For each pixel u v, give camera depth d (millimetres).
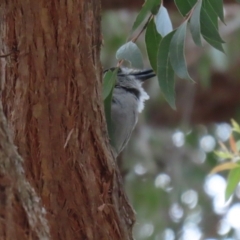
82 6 4387
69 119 4473
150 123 13859
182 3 5398
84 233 4582
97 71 4633
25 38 4352
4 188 3295
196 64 12875
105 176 4660
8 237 3312
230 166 6684
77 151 4523
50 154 4461
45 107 4418
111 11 11484
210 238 11820
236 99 13648
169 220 11891
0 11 4418
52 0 4301
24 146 4438
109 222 4668
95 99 4574
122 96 6957
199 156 12797
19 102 4434
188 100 13180
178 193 12039
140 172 12047
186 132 13031
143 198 11883
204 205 12125
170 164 12430
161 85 5223
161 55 5172
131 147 12062
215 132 13508
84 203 4570
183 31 5113
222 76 13391
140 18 5461
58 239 4523
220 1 5305
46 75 4391
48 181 4477
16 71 4422
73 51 4406
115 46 11891
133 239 4922
